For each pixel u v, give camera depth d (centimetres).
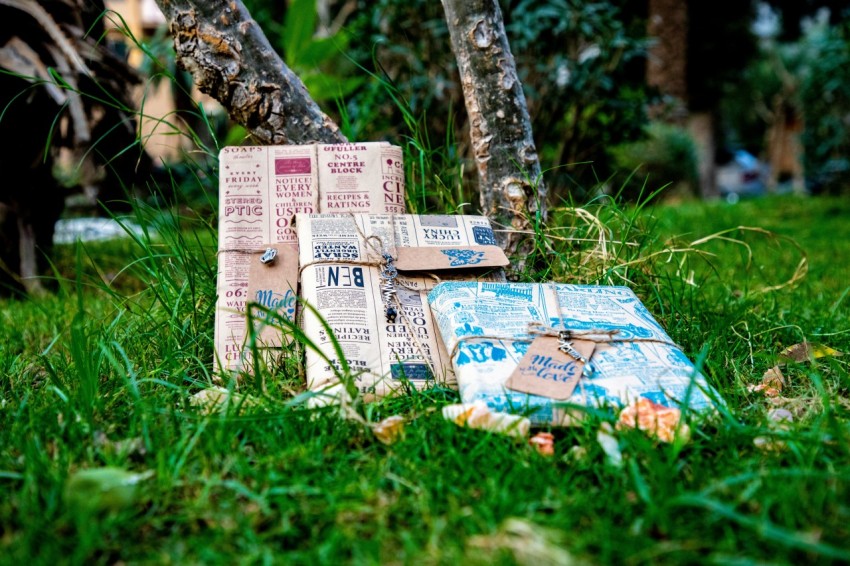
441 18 612
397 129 599
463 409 194
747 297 340
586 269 305
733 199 1314
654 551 142
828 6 1856
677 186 1292
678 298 324
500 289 245
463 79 301
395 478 170
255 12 895
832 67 1112
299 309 252
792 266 520
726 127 3650
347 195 274
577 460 182
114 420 207
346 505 158
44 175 461
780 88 3095
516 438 189
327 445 190
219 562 143
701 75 1947
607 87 623
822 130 1246
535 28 585
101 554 148
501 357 220
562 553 138
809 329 320
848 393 245
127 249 533
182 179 641
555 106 636
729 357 267
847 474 163
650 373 221
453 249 259
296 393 228
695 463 178
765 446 189
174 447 185
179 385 237
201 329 270
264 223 265
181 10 281
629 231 325
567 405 198
